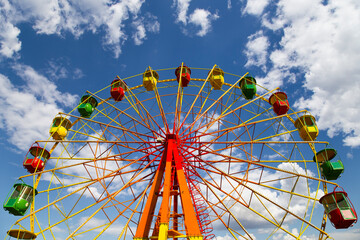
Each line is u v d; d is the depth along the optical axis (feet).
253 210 68.74
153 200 64.13
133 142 79.10
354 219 59.72
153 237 60.90
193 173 77.05
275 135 80.74
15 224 64.75
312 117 77.71
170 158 67.31
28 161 76.38
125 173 80.07
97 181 74.69
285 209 67.67
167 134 74.79
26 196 68.85
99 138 83.61
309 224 65.36
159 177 69.36
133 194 76.43
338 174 68.85
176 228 74.49
